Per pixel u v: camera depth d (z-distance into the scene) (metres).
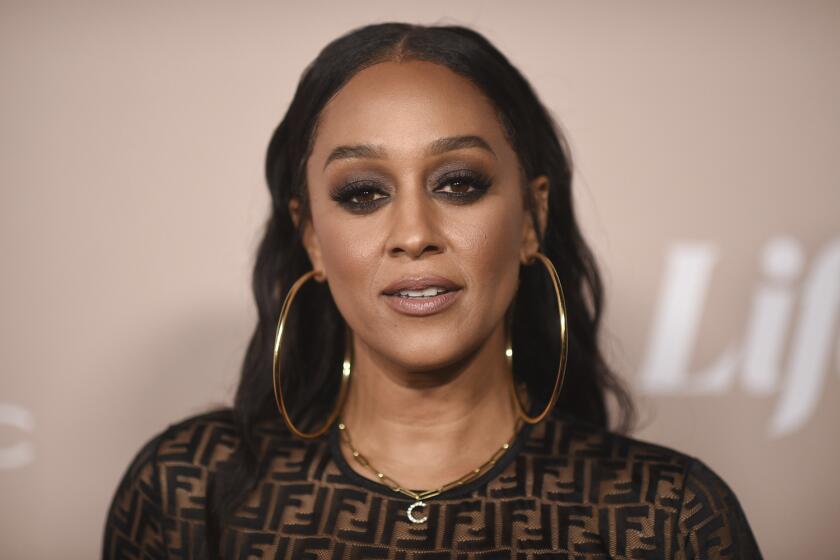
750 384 5.06
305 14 4.97
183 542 3.04
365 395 3.06
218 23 4.96
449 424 2.96
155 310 4.97
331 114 2.91
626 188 5.02
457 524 2.86
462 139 2.80
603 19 5.01
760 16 5.03
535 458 3.01
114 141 4.95
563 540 2.86
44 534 4.97
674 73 5.02
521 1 4.99
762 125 5.02
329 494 2.96
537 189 3.14
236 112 4.97
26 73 4.89
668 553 2.88
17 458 4.95
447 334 2.78
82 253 4.95
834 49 5.01
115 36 4.94
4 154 4.89
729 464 5.07
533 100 3.28
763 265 5.03
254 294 3.49
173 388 4.97
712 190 5.03
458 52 2.94
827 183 5.01
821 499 5.09
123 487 3.20
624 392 3.76
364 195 2.84
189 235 4.98
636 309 5.02
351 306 2.89
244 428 3.18
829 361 5.05
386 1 4.96
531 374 3.48
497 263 2.83
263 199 4.98
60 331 4.95
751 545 3.01
